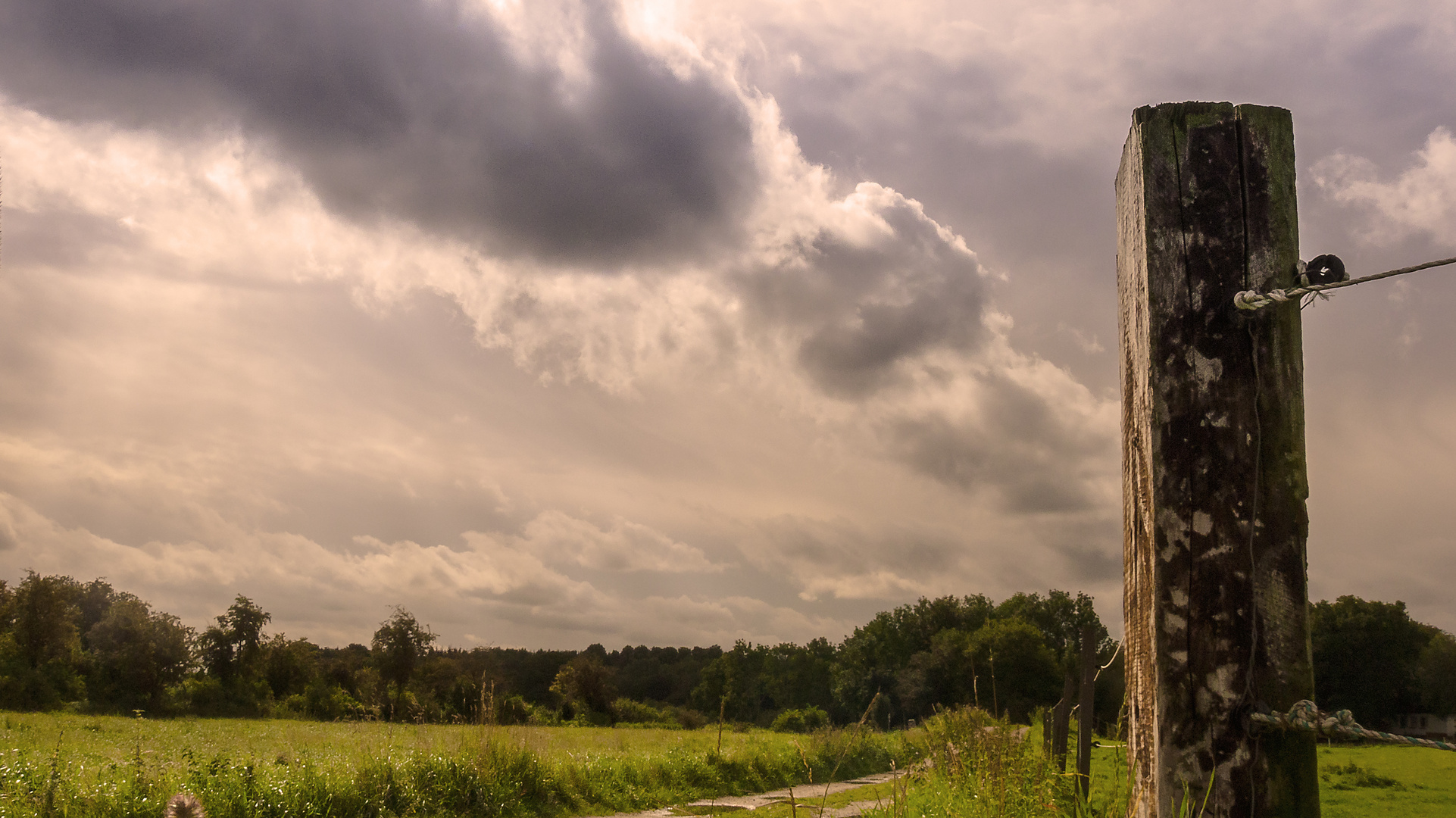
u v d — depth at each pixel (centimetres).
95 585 8056
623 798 1319
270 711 6016
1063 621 8488
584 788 1304
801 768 1730
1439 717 4656
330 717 5947
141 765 957
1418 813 1121
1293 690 167
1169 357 182
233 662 6378
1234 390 179
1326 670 4875
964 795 551
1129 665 200
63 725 2758
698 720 7081
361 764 1098
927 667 6325
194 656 6241
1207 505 175
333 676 6806
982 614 8569
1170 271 185
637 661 12775
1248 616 170
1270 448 176
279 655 6706
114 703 5456
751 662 10544
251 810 900
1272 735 166
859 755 1845
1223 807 163
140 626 5888
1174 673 171
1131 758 196
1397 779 1389
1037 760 608
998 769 539
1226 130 188
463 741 1262
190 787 896
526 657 9662
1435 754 1708
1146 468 186
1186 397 180
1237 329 181
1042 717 884
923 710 6175
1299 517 174
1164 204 188
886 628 8569
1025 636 6106
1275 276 182
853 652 8519
